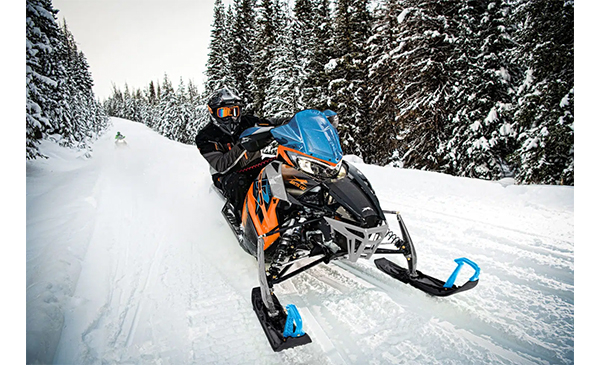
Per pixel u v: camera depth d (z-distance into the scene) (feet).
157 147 83.10
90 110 153.69
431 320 8.96
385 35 64.34
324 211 9.53
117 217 20.11
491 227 15.23
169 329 9.23
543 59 35.60
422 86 52.06
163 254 14.43
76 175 36.83
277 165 10.79
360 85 66.74
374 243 9.37
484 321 8.77
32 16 56.85
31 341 8.13
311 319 9.34
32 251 13.66
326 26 69.67
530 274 11.02
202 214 19.85
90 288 11.44
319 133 10.09
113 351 8.40
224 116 13.60
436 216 17.33
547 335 8.14
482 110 46.09
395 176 26.53
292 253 9.41
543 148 36.24
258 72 88.94
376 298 10.07
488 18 44.29
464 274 11.27
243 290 11.08
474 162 46.24
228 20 98.27
